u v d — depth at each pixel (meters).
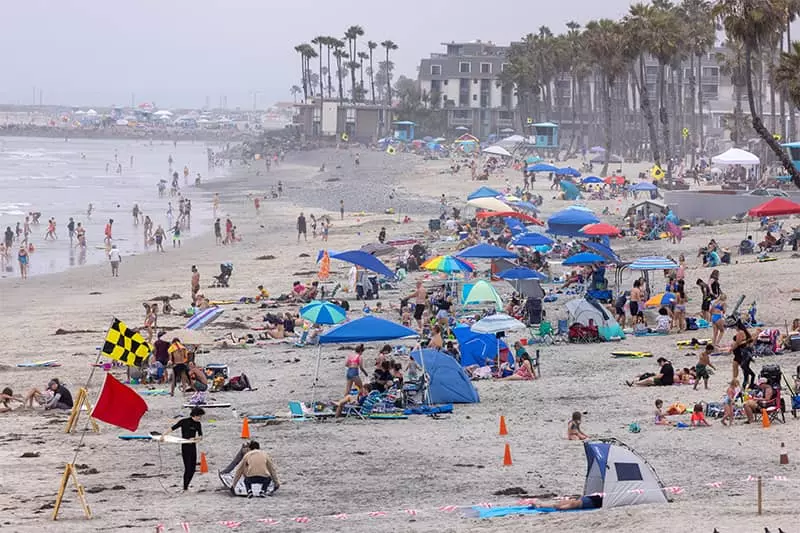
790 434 55.31
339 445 57.19
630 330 94.00
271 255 172.50
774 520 36.38
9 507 44.81
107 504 45.34
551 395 69.62
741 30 143.50
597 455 42.38
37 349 95.50
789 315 92.88
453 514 41.97
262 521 41.50
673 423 59.16
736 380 64.50
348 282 132.62
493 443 56.59
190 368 74.69
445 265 105.19
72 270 160.62
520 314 97.94
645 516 38.03
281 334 97.69
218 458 54.75
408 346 89.25
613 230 115.38
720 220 172.38
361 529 39.78
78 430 63.03
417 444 56.97
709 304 93.62
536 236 125.38
